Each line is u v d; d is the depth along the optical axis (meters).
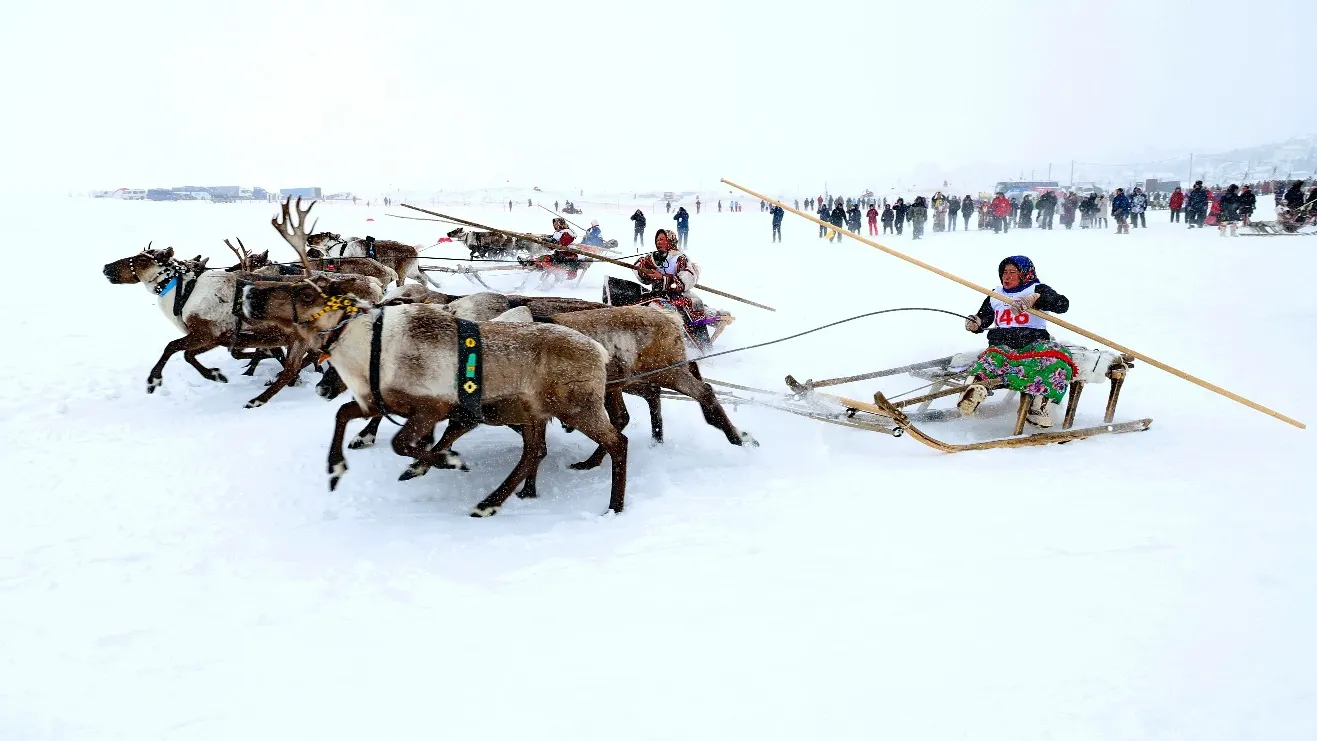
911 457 6.47
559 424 7.68
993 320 7.08
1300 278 15.23
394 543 4.94
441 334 5.29
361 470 6.31
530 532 5.18
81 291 15.34
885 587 4.09
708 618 3.86
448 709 3.20
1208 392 8.31
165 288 8.68
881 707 3.11
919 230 27.80
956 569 4.26
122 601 4.21
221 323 8.65
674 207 69.38
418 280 13.63
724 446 6.93
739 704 3.17
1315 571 4.09
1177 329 11.25
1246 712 3.01
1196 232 26.28
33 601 4.22
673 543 4.84
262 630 3.89
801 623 3.77
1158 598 3.86
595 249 19.34
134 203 45.34
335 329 5.27
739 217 49.03
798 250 24.52
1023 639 3.54
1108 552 4.39
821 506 5.33
